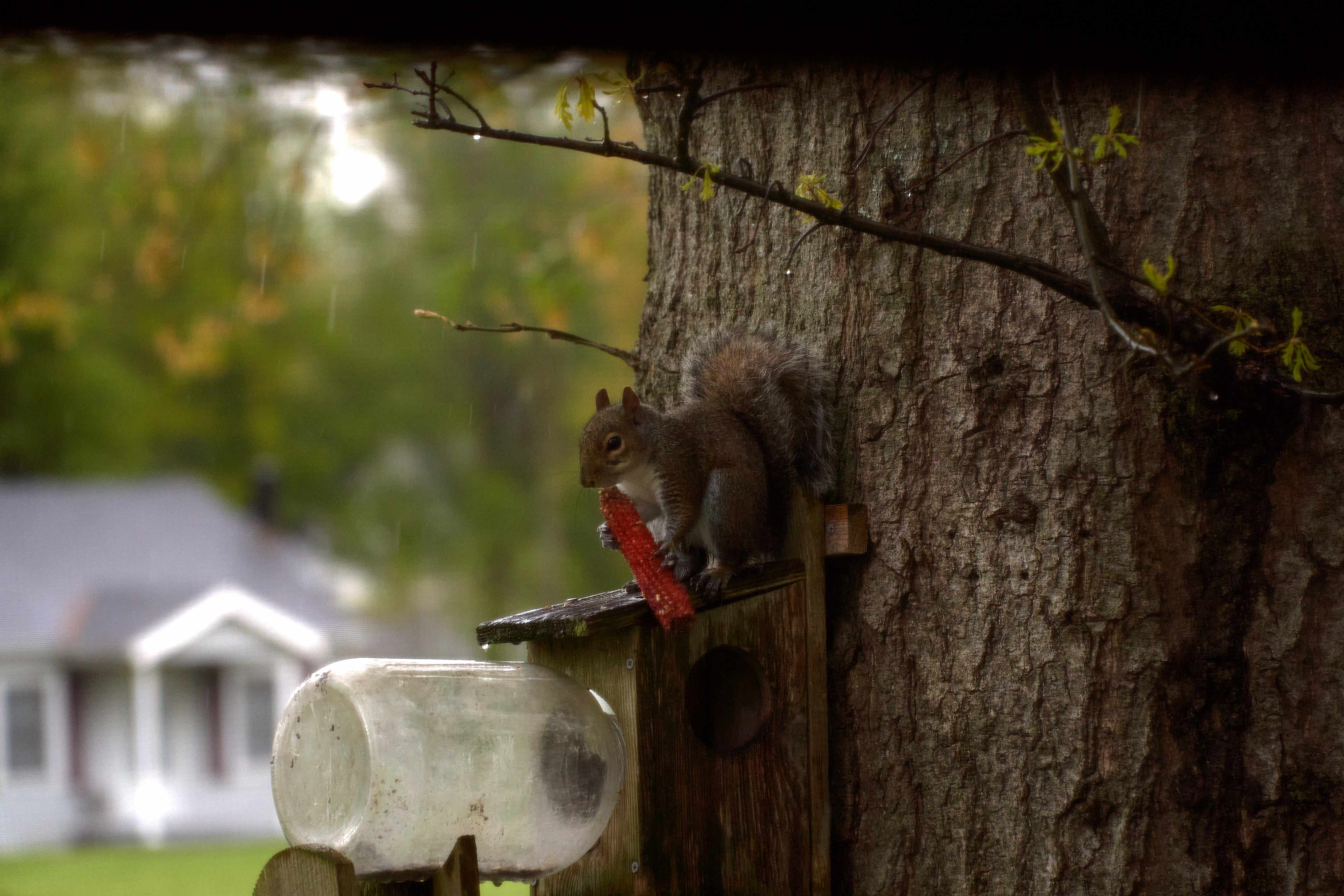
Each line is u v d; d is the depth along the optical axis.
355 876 3.87
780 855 4.78
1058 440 4.64
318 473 46.06
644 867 4.55
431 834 4.16
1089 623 4.55
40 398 42.97
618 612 4.57
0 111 30.67
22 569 39.47
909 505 4.85
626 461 4.90
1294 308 4.54
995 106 4.83
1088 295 4.18
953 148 4.89
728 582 4.82
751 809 4.77
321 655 40.69
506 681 4.43
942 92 4.91
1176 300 3.83
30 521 41.09
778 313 5.27
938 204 4.89
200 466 46.81
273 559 42.72
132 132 16.64
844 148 5.09
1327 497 4.48
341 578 46.59
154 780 38.41
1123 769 4.49
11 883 18.75
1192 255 4.61
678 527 4.89
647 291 5.83
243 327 34.25
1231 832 4.43
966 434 4.77
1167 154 4.66
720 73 5.43
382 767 4.07
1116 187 4.67
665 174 5.75
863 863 4.85
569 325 29.45
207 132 16.98
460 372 44.16
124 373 43.59
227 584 40.31
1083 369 4.63
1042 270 4.19
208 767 39.34
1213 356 4.24
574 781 4.43
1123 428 4.57
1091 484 4.59
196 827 38.69
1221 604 4.50
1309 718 4.44
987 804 4.65
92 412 43.44
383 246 40.56
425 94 4.18
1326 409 4.49
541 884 4.88
